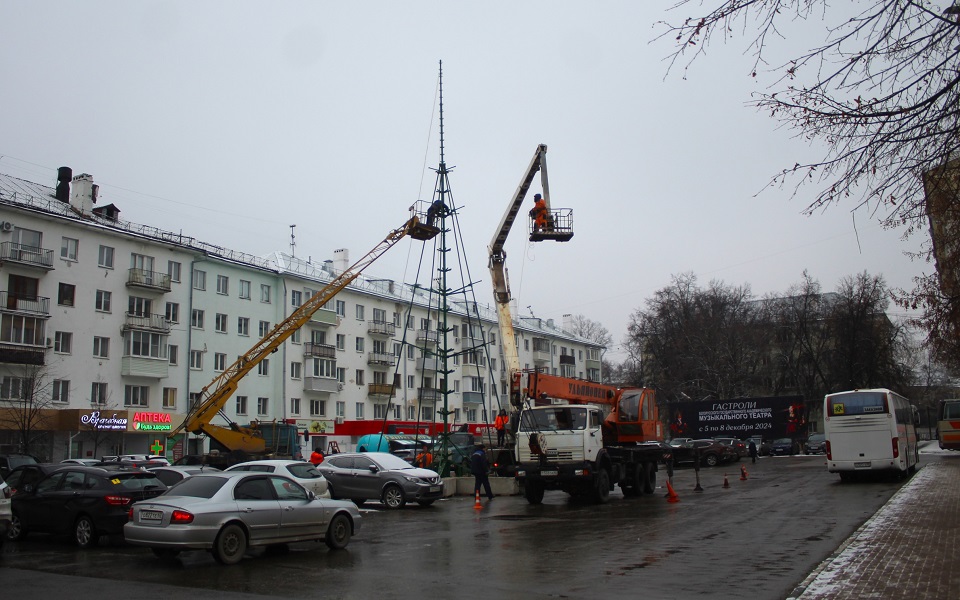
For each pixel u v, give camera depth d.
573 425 23.45
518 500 25.81
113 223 50.44
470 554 13.42
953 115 5.75
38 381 40.75
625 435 26.27
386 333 67.38
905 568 10.42
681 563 11.83
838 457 27.38
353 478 23.78
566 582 10.48
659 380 68.31
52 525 15.61
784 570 11.01
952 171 5.91
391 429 50.28
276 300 59.12
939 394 88.94
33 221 43.62
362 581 10.82
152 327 48.78
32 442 40.38
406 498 23.02
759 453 55.81
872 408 27.12
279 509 13.29
